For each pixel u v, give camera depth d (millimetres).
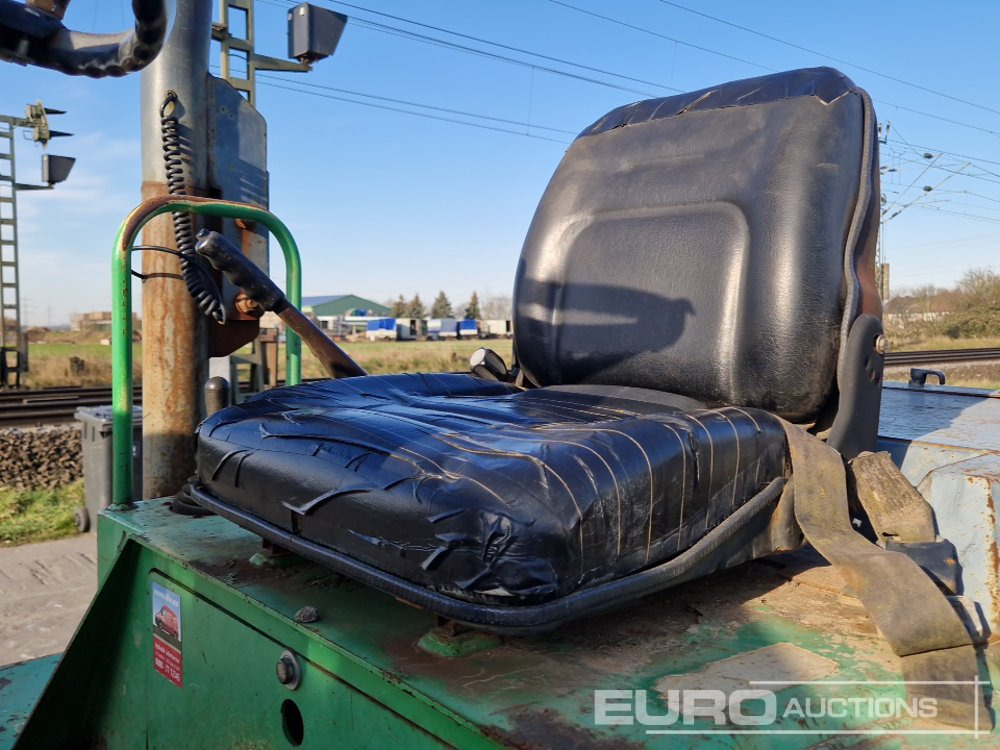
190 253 2518
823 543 1466
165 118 3031
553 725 1138
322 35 7637
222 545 1983
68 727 2287
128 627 2170
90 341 43375
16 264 14039
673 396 1900
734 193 1845
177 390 3105
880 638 1432
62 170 11953
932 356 22047
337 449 1478
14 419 9297
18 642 4609
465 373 2393
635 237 2029
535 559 1173
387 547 1304
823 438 1753
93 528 6699
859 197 1759
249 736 1684
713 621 1508
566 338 2148
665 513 1351
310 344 2281
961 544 1534
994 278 38406
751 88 1955
